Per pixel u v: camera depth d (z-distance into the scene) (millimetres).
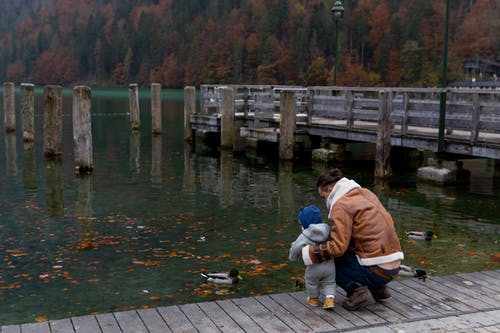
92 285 6820
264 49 104875
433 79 83750
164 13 154500
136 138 25375
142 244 8586
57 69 148500
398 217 10391
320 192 5109
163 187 13562
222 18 129500
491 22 92125
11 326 4645
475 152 12289
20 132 27188
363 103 15312
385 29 104500
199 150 21016
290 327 4637
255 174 15438
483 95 12625
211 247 8430
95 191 13000
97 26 159500
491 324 4672
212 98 22484
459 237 9039
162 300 6352
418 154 17172
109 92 107312
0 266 7508
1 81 169375
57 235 9094
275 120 19500
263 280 6965
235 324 4707
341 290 5523
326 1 116125
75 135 15297
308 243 4891
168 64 125312
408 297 5324
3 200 11953
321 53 103000
